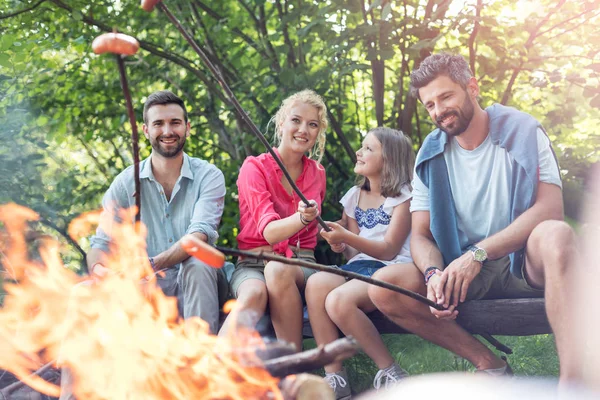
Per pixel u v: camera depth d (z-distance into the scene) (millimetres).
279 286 3311
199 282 3271
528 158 3238
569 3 5398
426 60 3371
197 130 6453
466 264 3193
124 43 2008
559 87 5324
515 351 4168
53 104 6066
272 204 3570
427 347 4250
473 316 3322
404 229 3678
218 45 6133
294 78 5289
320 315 3346
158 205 3645
